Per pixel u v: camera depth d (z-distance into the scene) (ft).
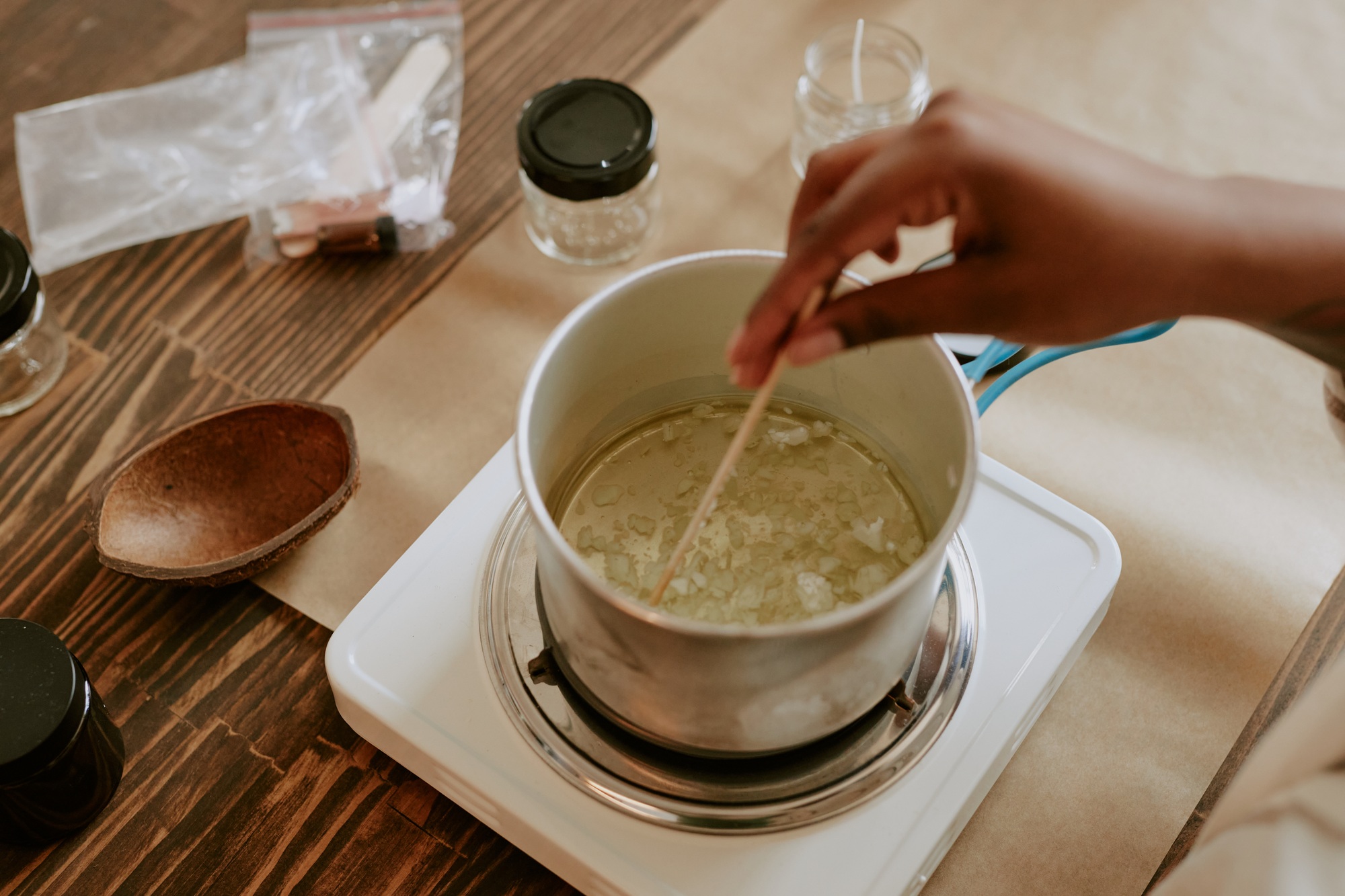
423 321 2.42
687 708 1.38
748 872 1.60
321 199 2.54
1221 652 1.94
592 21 2.89
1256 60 2.70
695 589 1.66
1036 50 2.76
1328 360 1.42
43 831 1.77
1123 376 2.26
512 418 2.27
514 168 2.65
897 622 1.32
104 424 2.30
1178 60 2.72
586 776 1.66
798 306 1.19
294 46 2.83
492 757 1.70
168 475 2.03
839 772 1.66
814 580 1.64
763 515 1.78
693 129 2.70
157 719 1.94
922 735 1.69
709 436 1.90
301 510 2.09
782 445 1.86
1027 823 1.79
